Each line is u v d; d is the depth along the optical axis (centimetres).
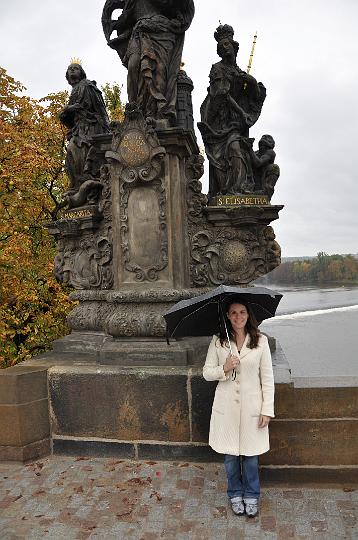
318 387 389
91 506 365
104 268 567
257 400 344
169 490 387
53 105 1482
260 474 394
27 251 1220
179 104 611
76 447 457
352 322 1706
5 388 443
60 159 1495
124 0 584
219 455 433
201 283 539
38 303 1328
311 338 1246
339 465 389
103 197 561
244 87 579
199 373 435
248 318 352
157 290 493
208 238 539
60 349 575
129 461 443
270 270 548
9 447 444
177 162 505
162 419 440
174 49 547
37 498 379
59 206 1431
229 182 560
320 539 316
